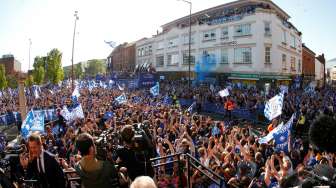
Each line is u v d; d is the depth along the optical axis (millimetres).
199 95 31047
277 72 41781
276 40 41375
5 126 24344
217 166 6945
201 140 10250
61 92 41094
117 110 17781
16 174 4895
